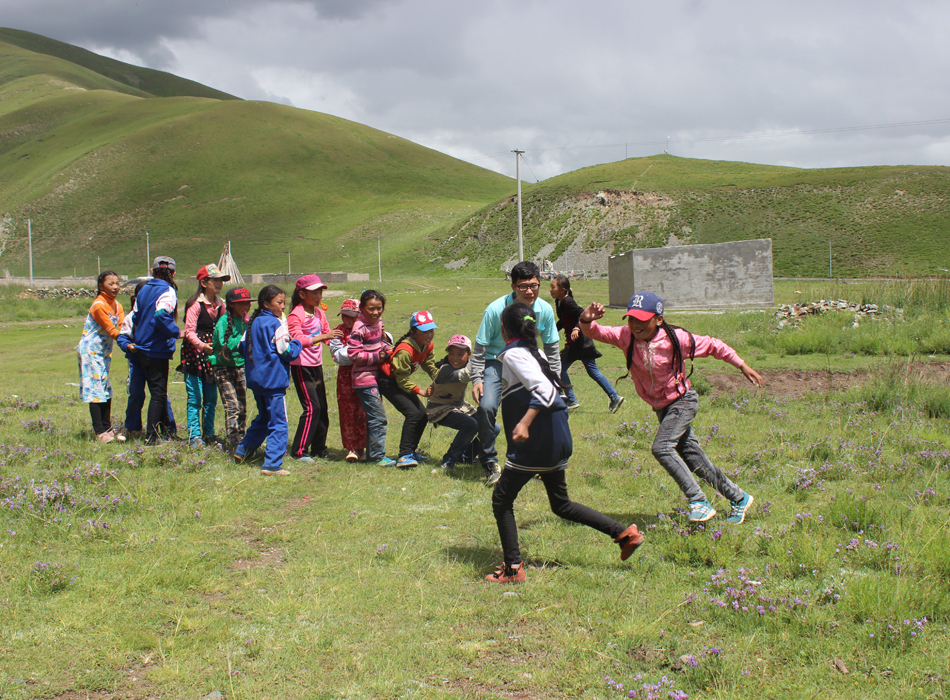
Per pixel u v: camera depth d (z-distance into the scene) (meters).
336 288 53.56
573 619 3.70
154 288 7.29
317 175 168.50
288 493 6.00
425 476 6.58
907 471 6.07
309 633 3.56
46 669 3.18
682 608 3.78
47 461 6.67
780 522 5.01
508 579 4.18
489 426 6.36
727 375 11.62
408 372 6.89
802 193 89.69
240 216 145.38
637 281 26.09
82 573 4.17
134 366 7.75
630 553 4.26
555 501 4.34
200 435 7.64
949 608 3.61
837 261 72.25
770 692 3.00
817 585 3.97
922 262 67.81
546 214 101.75
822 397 9.79
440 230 118.81
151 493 5.76
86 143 179.38
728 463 6.63
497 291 43.00
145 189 155.25
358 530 5.06
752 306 25.64
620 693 3.05
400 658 3.33
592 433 8.04
